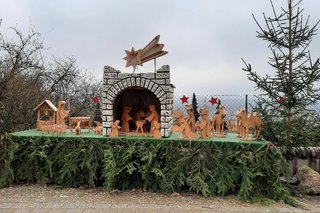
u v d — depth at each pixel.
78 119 7.73
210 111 7.49
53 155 6.55
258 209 5.36
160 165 6.29
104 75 6.91
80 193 6.13
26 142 6.65
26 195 5.92
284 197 5.81
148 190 6.33
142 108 7.87
